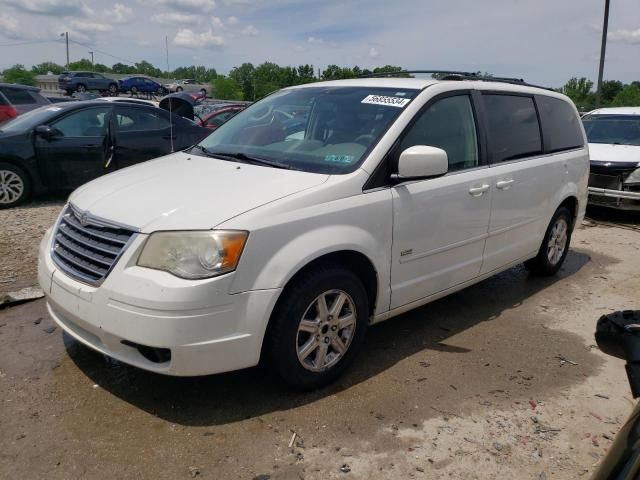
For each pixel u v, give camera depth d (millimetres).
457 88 4262
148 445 2904
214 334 2881
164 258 2871
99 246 3072
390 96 4012
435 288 4137
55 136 8281
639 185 8320
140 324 2820
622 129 9508
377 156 3572
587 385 3730
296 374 3279
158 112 9281
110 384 3430
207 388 3426
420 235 3838
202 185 3344
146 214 3029
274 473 2750
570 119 5738
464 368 3865
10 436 2928
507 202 4625
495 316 4824
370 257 3486
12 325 4180
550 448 3053
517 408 3412
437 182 3926
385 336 4312
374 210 3480
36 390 3344
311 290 3201
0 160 7930
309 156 3727
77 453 2824
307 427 3102
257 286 2967
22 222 7160
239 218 2959
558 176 5320
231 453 2871
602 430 3238
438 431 3137
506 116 4734
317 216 3203
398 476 2773
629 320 1855
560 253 5828
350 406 3322
